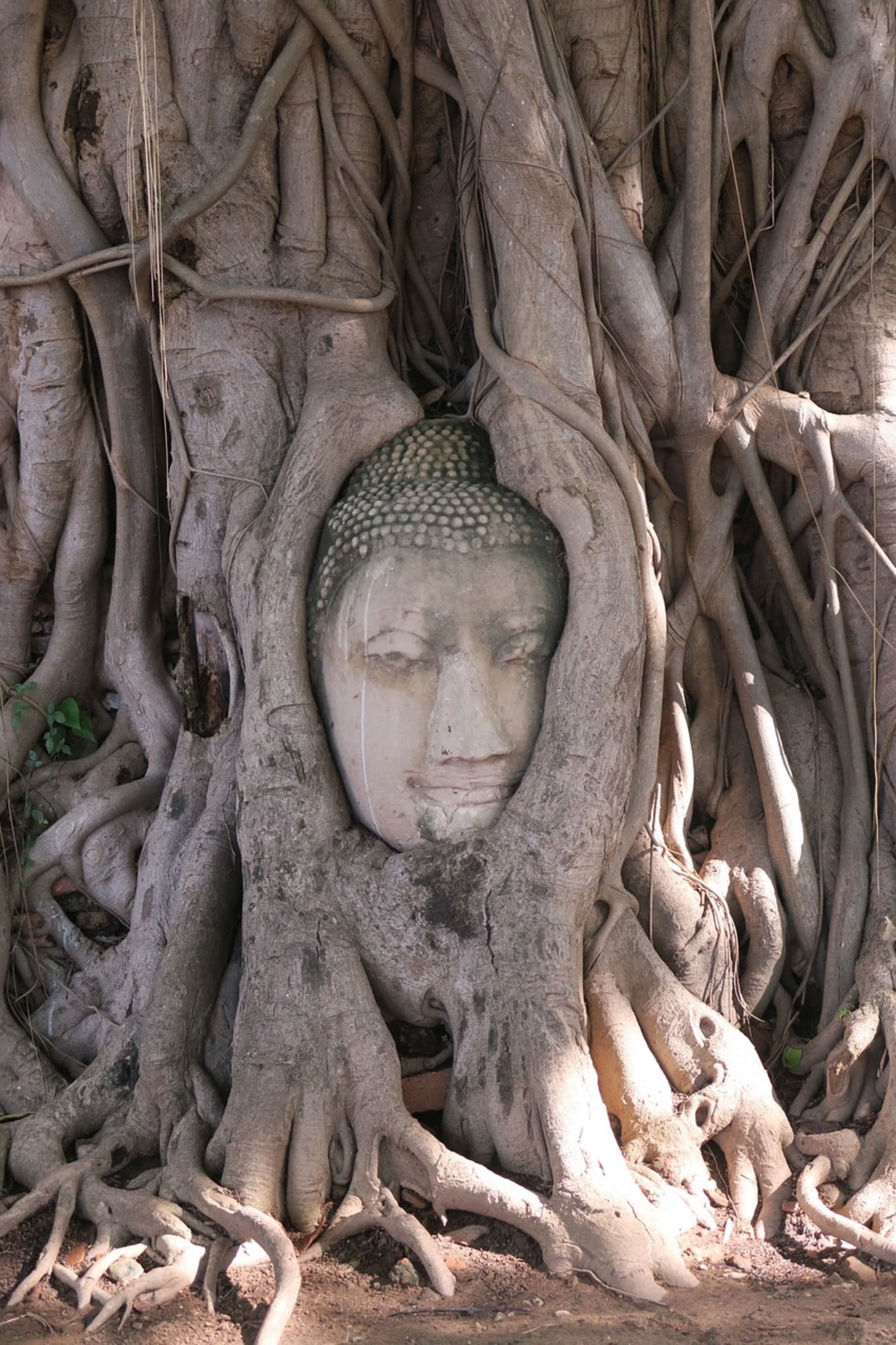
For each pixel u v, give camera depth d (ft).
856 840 18.34
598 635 16.46
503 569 16.58
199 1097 16.37
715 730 19.31
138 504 20.29
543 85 17.04
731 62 18.80
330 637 16.90
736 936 17.95
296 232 18.65
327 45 18.44
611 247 17.85
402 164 19.21
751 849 18.61
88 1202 15.05
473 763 16.48
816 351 18.88
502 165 17.12
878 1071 16.79
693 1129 15.97
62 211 18.88
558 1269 14.02
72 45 19.04
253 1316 13.47
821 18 18.60
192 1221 14.65
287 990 16.06
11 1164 16.06
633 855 17.93
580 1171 14.64
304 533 17.43
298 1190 15.07
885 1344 12.65
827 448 18.31
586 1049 15.69
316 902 16.47
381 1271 14.24
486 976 15.88
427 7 18.79
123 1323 13.38
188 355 18.62
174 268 18.26
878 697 18.51
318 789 16.81
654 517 18.65
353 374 18.44
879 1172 15.28
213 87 18.34
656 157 19.34
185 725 19.31
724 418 18.37
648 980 16.92
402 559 16.52
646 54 18.98
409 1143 15.03
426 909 16.21
